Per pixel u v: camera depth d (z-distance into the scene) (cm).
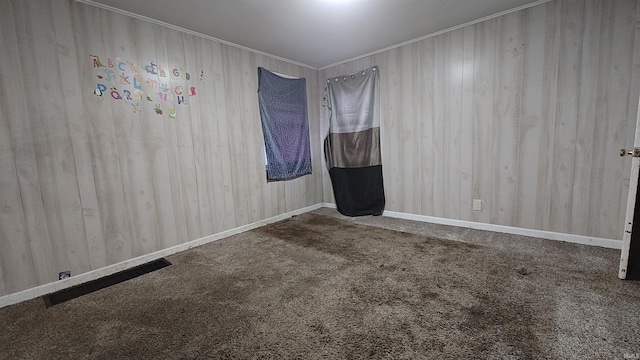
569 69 240
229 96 312
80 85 214
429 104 322
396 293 182
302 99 399
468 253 241
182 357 134
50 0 198
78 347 144
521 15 256
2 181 186
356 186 392
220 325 157
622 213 232
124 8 229
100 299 192
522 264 215
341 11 248
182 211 279
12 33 186
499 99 277
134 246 247
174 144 270
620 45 219
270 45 323
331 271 218
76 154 214
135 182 246
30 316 174
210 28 273
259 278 212
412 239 282
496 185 289
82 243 220
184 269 235
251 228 342
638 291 172
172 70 265
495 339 137
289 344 140
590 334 137
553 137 254
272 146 360
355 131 385
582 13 230
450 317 155
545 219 266
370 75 361
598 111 232
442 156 320
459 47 293
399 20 272
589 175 242
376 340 140
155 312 173
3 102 185
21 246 195
